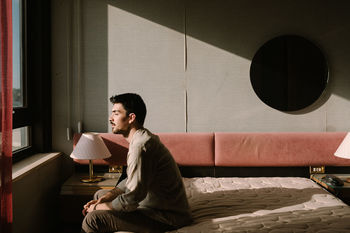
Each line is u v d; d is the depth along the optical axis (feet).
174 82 10.14
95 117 10.16
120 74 10.12
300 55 10.05
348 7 9.97
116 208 5.34
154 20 10.07
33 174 7.80
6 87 5.52
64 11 10.02
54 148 10.15
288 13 10.02
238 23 10.05
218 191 7.88
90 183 8.61
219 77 10.12
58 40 10.06
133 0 10.05
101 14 10.05
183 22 10.06
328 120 10.12
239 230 5.43
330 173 9.80
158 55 10.11
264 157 9.68
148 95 10.16
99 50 10.09
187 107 10.17
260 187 8.29
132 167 5.31
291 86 10.07
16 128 8.45
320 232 5.32
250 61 10.10
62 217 8.78
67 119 10.14
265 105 10.16
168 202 5.65
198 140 9.73
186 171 9.93
